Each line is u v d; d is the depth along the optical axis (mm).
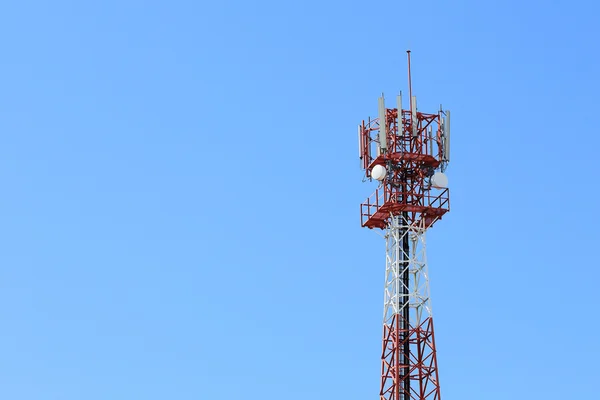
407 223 148375
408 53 154875
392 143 150625
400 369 143250
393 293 145875
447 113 151625
